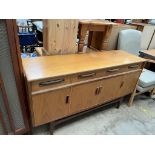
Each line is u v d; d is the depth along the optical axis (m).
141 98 2.36
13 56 1.03
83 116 1.85
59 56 1.55
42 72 1.19
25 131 1.43
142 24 2.38
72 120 1.77
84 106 1.57
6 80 1.08
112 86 1.68
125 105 2.16
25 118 1.34
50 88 1.21
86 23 1.56
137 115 1.99
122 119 1.89
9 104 1.18
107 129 1.71
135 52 2.26
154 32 2.50
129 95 2.18
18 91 1.18
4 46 0.97
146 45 2.59
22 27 3.25
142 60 1.74
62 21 1.42
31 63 1.33
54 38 1.48
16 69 1.09
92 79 1.43
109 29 1.77
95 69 1.37
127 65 1.64
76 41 1.63
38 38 3.27
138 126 1.80
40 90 1.17
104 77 1.51
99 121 1.81
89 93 1.51
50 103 1.29
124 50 2.11
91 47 2.04
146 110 2.10
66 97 1.36
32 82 1.10
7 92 1.12
